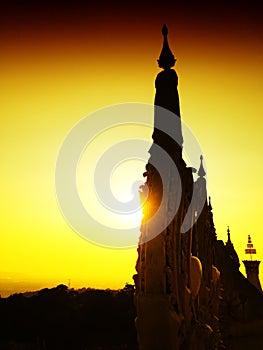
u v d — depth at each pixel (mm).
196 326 12609
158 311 11031
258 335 20125
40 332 25391
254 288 21672
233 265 21672
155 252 11328
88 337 25453
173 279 11367
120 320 26062
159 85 12406
